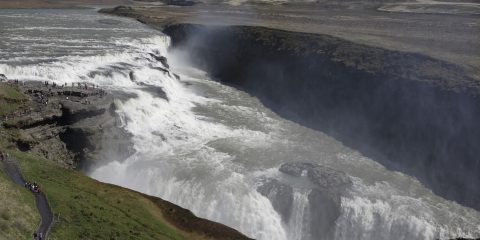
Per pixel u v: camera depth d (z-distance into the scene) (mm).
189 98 83688
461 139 57875
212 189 52906
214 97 86688
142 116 66688
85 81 72312
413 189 55938
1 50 83500
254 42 101500
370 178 57750
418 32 107250
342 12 161000
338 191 53031
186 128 68938
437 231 48438
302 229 51000
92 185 46844
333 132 72438
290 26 121250
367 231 50219
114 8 181125
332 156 63531
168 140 64438
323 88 79250
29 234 32844
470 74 66688
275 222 50594
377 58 78938
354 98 73500
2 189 38094
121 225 38344
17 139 50719
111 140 59375
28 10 163375
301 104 81875
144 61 88562
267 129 72250
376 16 145875
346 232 50531
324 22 132000
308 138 69625
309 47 90125
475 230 48875
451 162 57938
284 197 51938
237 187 53188
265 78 93125
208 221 44000
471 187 54750
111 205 42625
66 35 107812
